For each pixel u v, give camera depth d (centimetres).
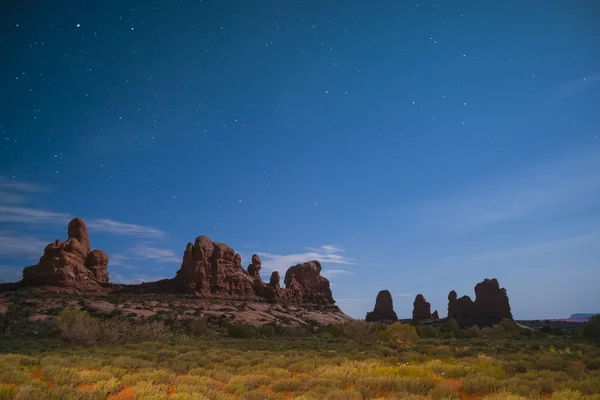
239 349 3212
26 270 7094
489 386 1408
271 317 7362
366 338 4531
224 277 8525
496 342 3938
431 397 1291
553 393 1297
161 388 1332
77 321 3347
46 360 1848
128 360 1956
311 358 2362
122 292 7531
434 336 5428
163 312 6144
